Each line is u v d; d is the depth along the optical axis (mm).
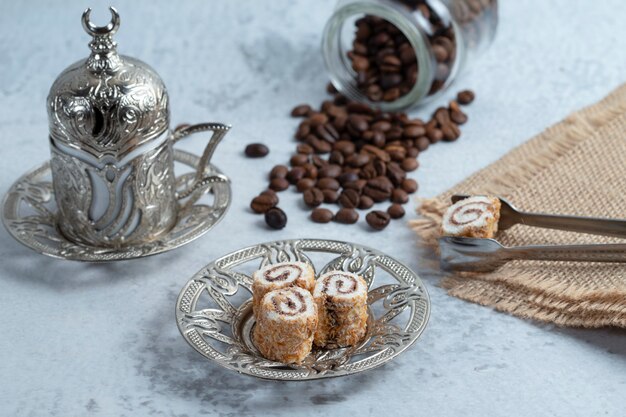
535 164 948
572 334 829
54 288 862
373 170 953
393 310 813
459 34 1008
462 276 867
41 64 1083
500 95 1052
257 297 806
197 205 896
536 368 807
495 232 891
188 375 806
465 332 832
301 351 783
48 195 903
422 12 991
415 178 962
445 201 921
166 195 869
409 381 801
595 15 1156
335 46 1040
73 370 807
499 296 849
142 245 850
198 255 892
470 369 808
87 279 870
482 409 783
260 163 979
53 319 840
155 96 844
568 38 1125
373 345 789
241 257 845
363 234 913
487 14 1035
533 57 1101
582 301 822
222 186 902
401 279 829
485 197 879
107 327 835
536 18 1153
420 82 1004
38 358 814
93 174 843
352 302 792
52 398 791
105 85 832
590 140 958
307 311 783
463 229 860
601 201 907
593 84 1062
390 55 1021
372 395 793
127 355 817
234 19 1147
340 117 1004
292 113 1028
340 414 782
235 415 782
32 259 884
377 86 1026
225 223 922
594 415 779
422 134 992
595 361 811
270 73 1082
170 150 868
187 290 818
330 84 1066
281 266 819
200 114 1031
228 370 808
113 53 841
